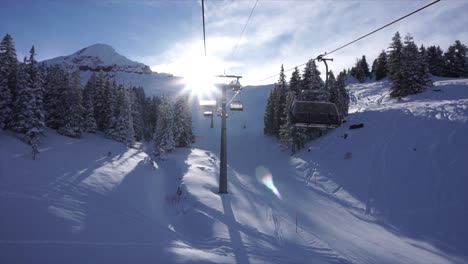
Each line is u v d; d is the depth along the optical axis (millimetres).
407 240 19344
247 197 27109
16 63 43906
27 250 10422
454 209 21125
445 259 16656
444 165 26203
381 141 35656
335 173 34406
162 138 53438
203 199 24312
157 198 25344
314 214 23750
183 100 64500
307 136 54219
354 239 18781
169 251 12766
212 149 64875
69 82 52844
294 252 15328
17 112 39469
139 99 85938
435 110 38688
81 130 51375
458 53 88562
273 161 50875
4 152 30234
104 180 26922
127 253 11758
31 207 15086
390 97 62656
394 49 60688
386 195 25844
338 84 56219
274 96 70938
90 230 13797
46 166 28484
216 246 15141
